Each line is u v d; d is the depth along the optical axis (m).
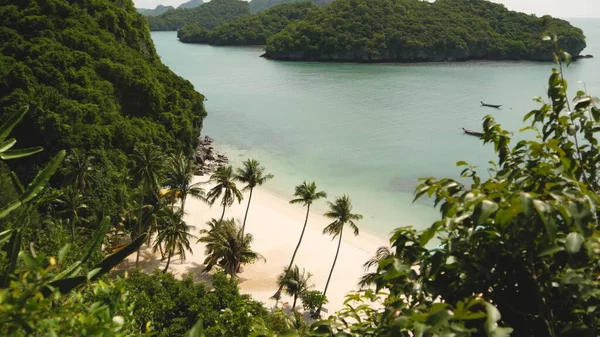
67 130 51.28
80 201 39.00
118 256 5.38
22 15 71.44
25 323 3.71
